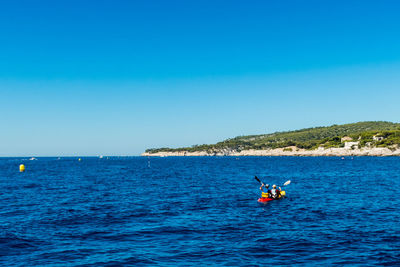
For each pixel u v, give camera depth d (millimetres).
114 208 24922
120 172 80500
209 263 12445
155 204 26938
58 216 21688
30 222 19766
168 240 15680
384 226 18188
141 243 15180
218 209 24328
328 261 12547
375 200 28438
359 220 19875
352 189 37562
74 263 12508
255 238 15891
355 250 13852
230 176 62625
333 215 21594
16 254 13523
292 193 34000
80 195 33312
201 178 57625
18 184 47062
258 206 25750
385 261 12484
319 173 69375
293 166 107438
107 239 15891
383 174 64375
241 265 12203
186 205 26344
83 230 17703
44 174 73375
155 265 12281
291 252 13672
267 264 12273
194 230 17656
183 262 12586
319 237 15938
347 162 137875
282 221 19828
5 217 21375
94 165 140625
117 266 12188
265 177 59031
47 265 12281
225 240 15594
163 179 55562
